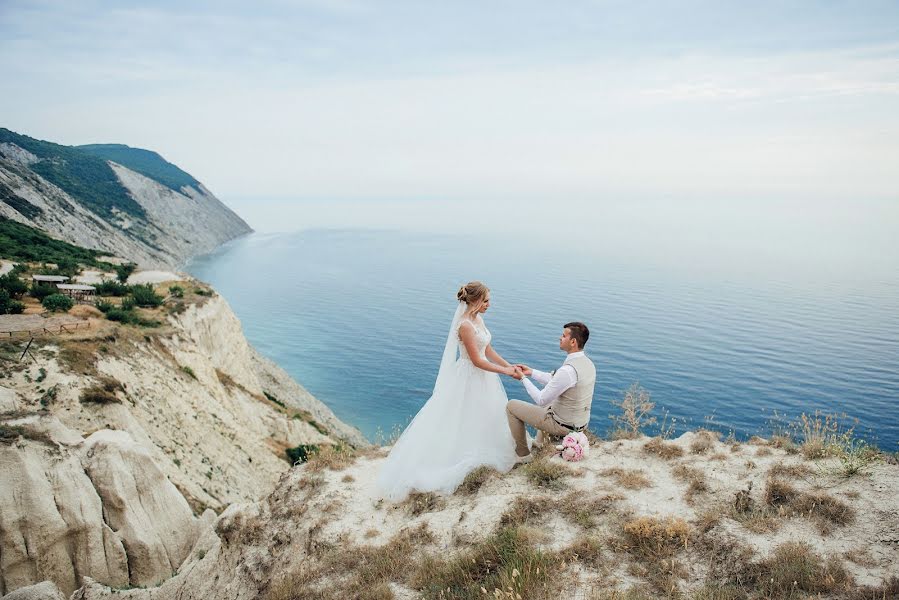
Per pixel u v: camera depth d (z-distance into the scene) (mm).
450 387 8539
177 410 37750
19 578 19797
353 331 175625
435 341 165625
